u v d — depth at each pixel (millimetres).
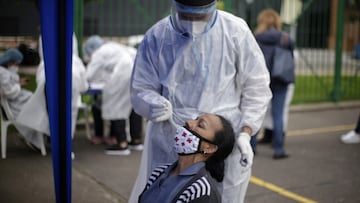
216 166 2467
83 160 5711
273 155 6020
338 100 10016
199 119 2426
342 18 9820
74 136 6812
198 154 2367
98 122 6410
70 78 2521
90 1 7781
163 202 2305
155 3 8133
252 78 2799
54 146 2613
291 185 5016
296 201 4574
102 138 6477
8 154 5809
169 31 2762
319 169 5582
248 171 2889
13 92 5562
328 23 10617
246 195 4699
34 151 5930
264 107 2816
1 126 5711
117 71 5844
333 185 5035
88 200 4480
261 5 9562
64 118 2584
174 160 2818
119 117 5898
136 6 8016
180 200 2254
